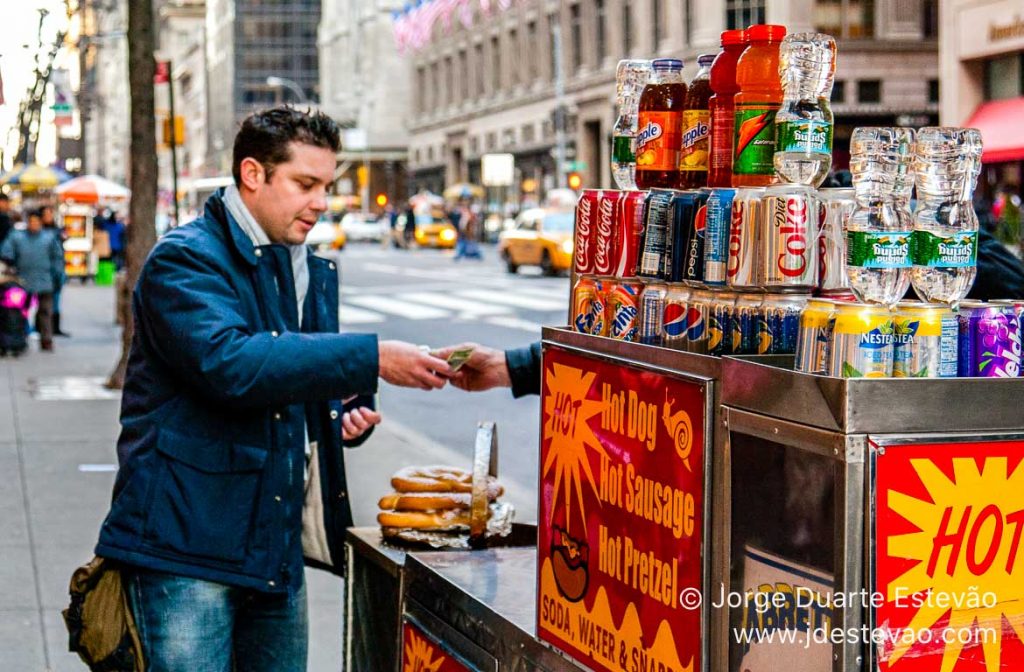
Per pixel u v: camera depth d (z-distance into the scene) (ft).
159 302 9.57
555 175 182.70
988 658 6.50
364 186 254.88
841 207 7.63
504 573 10.46
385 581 11.55
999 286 12.09
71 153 201.16
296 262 10.73
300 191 9.98
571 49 176.76
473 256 150.30
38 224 57.31
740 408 6.97
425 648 10.61
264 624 10.53
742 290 7.69
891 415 6.28
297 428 10.20
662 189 8.55
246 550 9.82
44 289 57.47
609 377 8.17
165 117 48.21
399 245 192.95
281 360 9.39
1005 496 6.51
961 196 7.36
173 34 505.25
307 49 388.98
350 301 85.51
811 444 6.44
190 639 9.70
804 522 6.52
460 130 226.79
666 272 8.33
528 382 11.12
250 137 9.95
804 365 6.94
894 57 124.77
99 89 407.64
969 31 83.76
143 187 43.60
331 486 11.05
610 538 8.15
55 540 23.21
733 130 8.23
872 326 6.56
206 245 9.81
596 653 8.29
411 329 67.36
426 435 36.24
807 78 7.76
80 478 28.71
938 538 6.36
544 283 102.83
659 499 7.64
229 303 9.72
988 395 6.45
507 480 29.19
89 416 37.93
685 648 7.39
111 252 110.83
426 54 249.55
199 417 9.75
